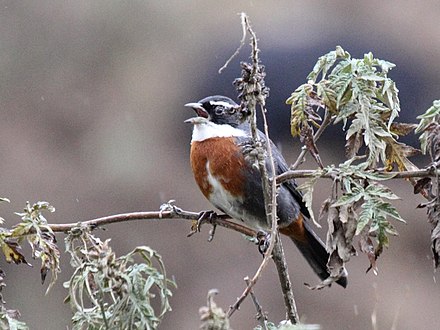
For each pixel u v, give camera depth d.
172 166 15.95
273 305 13.79
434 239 5.98
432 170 6.04
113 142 16.22
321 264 8.61
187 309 14.08
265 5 16.28
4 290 13.04
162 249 14.77
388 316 13.48
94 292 5.84
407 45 15.23
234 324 13.59
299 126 6.61
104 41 17.05
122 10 17.03
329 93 6.48
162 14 17.00
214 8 16.97
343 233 5.98
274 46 15.23
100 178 15.78
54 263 6.14
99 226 6.34
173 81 16.61
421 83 14.76
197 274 14.49
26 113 16.67
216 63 16.16
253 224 8.29
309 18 15.76
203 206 15.34
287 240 14.55
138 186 15.70
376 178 6.02
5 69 16.81
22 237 6.16
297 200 8.48
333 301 13.77
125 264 5.68
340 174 6.04
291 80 14.79
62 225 6.25
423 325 13.34
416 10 15.62
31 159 15.89
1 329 5.97
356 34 15.35
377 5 15.81
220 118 8.27
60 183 15.64
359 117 6.39
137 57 16.95
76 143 16.31
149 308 5.64
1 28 17.03
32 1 17.33
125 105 16.64
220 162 8.11
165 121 16.41
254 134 5.96
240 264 14.55
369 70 6.45
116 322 5.65
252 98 5.91
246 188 8.09
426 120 6.25
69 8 17.19
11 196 15.38
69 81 16.81
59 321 12.93
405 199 14.59
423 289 13.88
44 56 17.03
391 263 14.23
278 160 8.30
